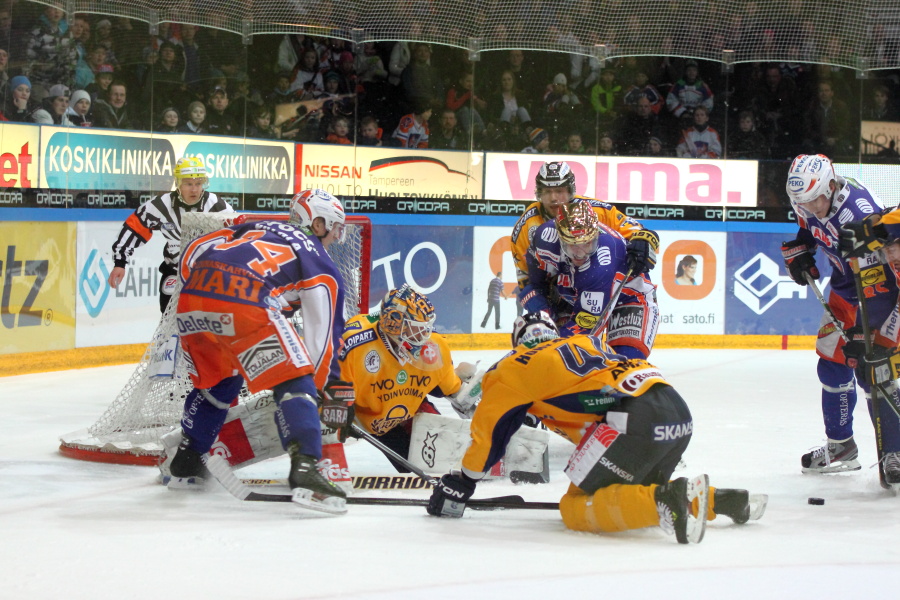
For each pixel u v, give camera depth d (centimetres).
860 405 1176
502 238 1794
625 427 546
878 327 745
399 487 698
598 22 1838
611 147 1869
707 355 1688
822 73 1884
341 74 1772
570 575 473
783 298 1830
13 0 1323
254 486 693
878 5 1850
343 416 640
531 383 561
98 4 1448
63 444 810
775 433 966
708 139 1870
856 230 720
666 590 452
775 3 1839
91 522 577
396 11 1770
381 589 446
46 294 1355
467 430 753
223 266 605
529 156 1839
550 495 684
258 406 698
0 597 429
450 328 1762
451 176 1817
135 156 1527
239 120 1681
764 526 592
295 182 1755
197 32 1605
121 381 1281
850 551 530
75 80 1424
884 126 1911
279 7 1695
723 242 1825
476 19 1797
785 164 1867
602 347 590
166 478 695
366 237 942
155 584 449
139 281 1505
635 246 796
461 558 501
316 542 531
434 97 1805
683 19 1839
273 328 597
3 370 1296
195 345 627
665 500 522
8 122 1307
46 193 1364
